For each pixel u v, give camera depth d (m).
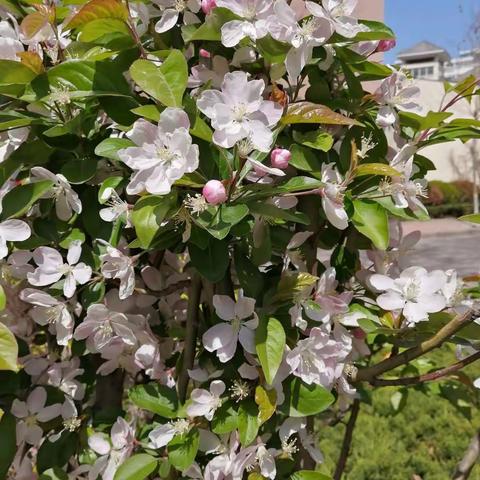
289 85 0.33
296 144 0.32
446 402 1.00
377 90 0.34
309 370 0.31
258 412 0.30
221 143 0.26
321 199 0.32
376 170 0.30
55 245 0.34
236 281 0.37
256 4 0.29
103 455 0.34
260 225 0.31
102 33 0.31
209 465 0.31
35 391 0.35
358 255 0.37
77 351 0.36
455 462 0.83
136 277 0.37
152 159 0.26
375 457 0.81
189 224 0.27
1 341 0.27
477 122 0.36
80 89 0.30
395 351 0.36
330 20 0.29
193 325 0.34
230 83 0.27
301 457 0.38
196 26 0.32
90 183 0.34
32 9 0.37
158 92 0.26
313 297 0.33
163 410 0.32
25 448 0.38
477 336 0.33
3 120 0.32
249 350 0.29
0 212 0.30
